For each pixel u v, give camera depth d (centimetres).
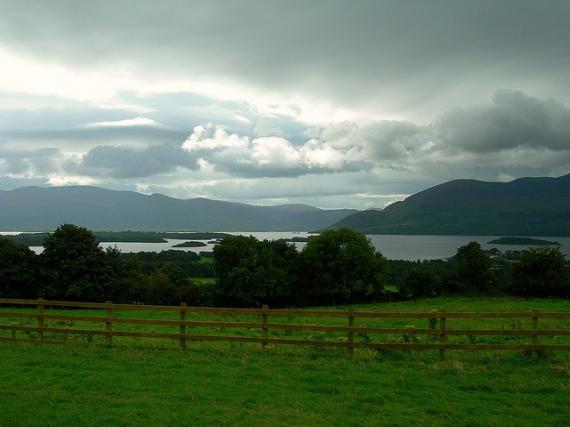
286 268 6500
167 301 6216
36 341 1852
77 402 1153
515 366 1541
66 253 5684
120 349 1739
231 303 6531
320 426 1040
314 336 2181
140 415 1079
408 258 13462
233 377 1396
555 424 1080
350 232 6519
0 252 5581
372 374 1448
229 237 6712
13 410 1078
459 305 5041
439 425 1063
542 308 4362
